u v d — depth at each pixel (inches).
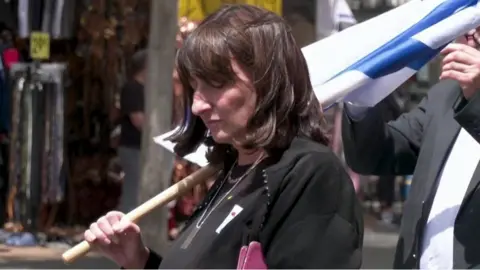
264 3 243.1
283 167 104.8
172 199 121.3
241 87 106.7
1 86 412.5
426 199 137.8
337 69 132.3
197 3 242.7
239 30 106.3
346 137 147.7
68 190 446.9
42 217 426.6
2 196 421.1
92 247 119.5
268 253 103.3
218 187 118.2
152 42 302.8
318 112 109.7
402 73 132.7
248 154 112.8
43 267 319.0
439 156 138.4
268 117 106.4
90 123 450.3
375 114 145.0
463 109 124.0
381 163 149.3
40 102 399.2
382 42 131.6
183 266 110.5
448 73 125.7
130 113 366.9
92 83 448.1
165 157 306.3
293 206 103.1
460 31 128.6
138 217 119.8
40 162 401.1
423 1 133.8
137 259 121.3
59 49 444.1
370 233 456.1
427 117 145.5
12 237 390.6
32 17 397.1
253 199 107.6
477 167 132.3
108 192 452.4
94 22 441.7
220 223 110.0
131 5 440.1
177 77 123.3
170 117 303.9
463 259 130.6
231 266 106.8
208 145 123.9
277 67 106.2
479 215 130.6
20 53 427.2
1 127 416.2
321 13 245.4
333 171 104.6
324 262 101.1
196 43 107.7
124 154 369.1
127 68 437.7
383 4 331.0
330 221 102.4
